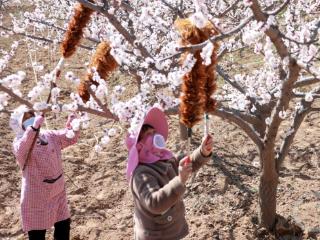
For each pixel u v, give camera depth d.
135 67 3.72
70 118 3.83
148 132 3.12
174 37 3.62
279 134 6.06
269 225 4.54
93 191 5.41
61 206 4.24
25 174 4.04
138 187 2.96
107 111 3.11
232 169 5.54
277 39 2.81
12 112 2.97
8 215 5.09
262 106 4.39
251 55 7.99
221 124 6.52
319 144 5.88
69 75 2.97
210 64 2.49
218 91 6.61
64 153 6.09
